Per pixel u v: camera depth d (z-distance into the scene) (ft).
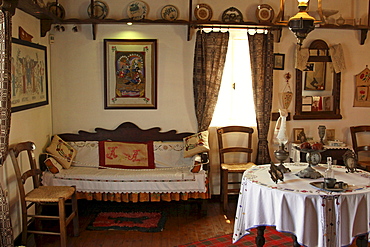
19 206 12.93
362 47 17.35
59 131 16.62
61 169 15.10
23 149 12.17
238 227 11.62
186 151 15.76
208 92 16.39
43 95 15.37
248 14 16.57
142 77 16.55
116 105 16.61
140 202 16.16
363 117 17.69
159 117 16.80
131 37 16.39
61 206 11.71
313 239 9.91
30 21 14.15
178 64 16.60
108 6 16.16
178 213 15.29
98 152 16.19
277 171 11.00
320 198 9.77
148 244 12.51
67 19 15.69
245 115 17.28
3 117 10.25
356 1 17.15
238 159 17.21
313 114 17.35
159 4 16.24
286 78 17.06
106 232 13.38
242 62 16.98
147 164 16.06
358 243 11.14
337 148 16.46
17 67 12.60
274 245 12.37
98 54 16.40
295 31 10.73
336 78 17.25
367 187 10.36
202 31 16.26
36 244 12.47
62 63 16.35
